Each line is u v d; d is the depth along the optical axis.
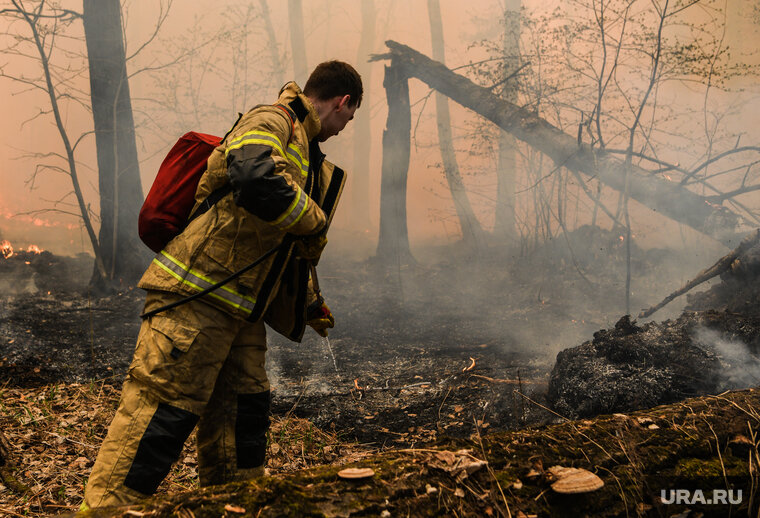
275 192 1.69
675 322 3.63
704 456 1.84
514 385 4.08
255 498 1.35
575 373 3.40
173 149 1.95
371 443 3.46
